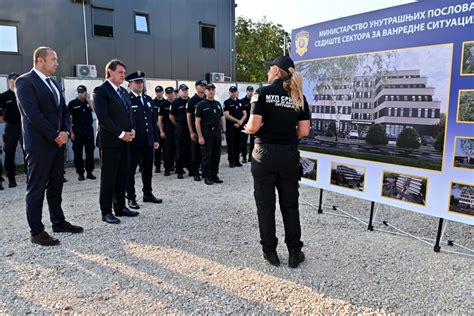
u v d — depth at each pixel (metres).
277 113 3.09
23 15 11.13
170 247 3.65
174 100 7.22
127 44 12.98
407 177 3.75
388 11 3.79
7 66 11.05
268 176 3.17
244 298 2.73
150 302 2.66
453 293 2.82
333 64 4.38
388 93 3.84
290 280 3.00
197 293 2.79
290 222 3.23
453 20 3.32
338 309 2.60
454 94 3.35
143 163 5.21
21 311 2.55
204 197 5.64
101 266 3.22
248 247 3.66
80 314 2.52
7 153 6.31
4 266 3.22
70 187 6.43
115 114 4.25
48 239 3.68
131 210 4.80
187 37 14.34
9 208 5.09
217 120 6.59
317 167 4.65
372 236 4.02
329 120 4.46
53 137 3.62
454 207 3.42
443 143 3.45
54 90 3.78
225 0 15.29
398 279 3.03
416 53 3.58
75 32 11.96
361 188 4.18
